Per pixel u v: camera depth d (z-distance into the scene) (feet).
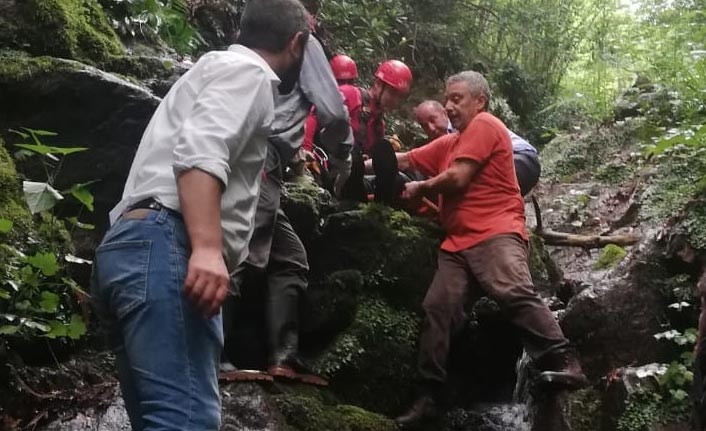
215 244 6.57
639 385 12.52
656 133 25.63
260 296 13.35
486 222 13.75
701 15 27.99
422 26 32.96
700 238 14.17
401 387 13.85
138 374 6.56
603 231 21.88
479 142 13.89
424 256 14.49
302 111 12.74
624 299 14.16
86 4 15.90
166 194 6.89
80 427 11.14
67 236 12.75
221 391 11.51
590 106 32.45
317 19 27.32
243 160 7.16
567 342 13.16
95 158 13.47
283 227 13.10
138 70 15.47
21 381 11.18
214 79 7.09
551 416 13.10
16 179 12.68
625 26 37.83
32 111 13.20
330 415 12.20
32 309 11.40
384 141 14.48
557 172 26.53
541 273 16.94
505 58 36.88
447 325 13.47
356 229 14.33
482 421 14.26
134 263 6.70
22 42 14.29
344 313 13.91
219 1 21.86
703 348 11.03
